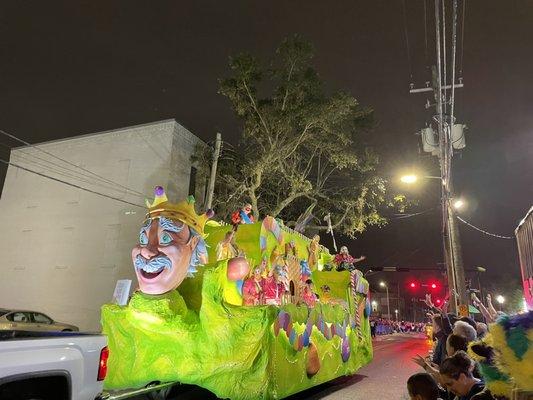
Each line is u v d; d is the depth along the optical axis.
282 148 19.73
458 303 16.39
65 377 3.96
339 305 10.79
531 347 2.58
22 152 25.70
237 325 6.71
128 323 6.89
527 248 7.51
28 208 24.47
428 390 3.51
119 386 6.79
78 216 23.16
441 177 16.95
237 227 8.71
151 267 6.57
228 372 6.68
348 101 18.53
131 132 23.14
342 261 12.26
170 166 21.94
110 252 21.83
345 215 23.03
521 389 2.59
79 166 23.83
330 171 22.39
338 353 9.99
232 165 22.47
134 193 22.17
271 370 6.66
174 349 6.78
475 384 3.84
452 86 11.50
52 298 22.39
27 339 3.74
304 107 18.58
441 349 7.23
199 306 7.06
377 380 11.73
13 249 24.20
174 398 7.43
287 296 8.99
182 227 6.88
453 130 15.98
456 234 15.91
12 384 3.66
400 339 35.81
